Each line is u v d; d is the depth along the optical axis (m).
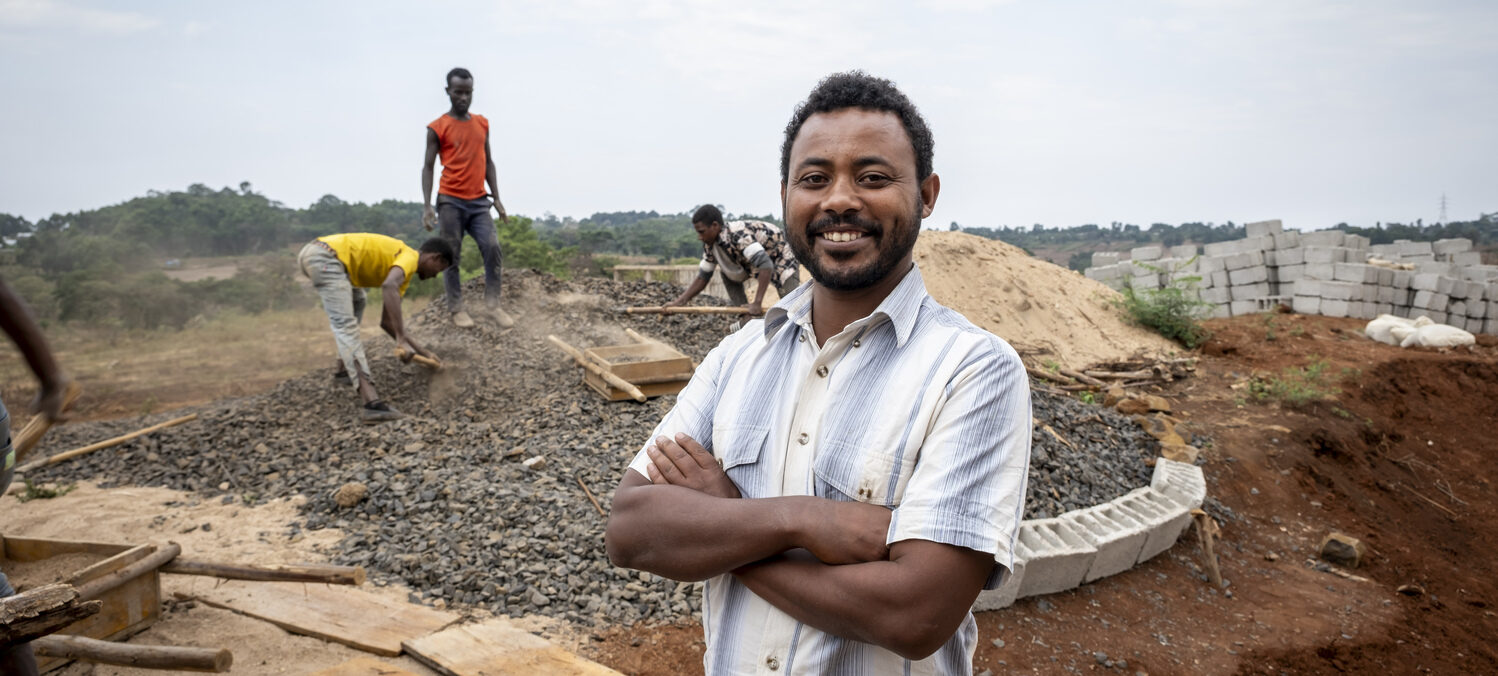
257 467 5.71
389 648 3.38
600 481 5.27
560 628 3.73
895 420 1.27
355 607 3.73
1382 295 14.09
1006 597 4.64
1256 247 15.16
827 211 1.32
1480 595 6.29
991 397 1.25
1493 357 12.12
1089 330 11.92
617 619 3.85
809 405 1.37
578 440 5.95
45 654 2.88
